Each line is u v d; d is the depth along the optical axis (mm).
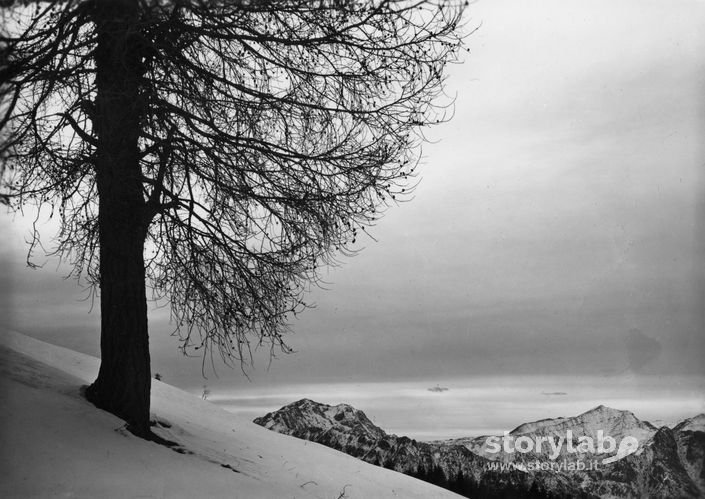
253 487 9688
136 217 10539
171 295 11023
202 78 9984
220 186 10211
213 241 10641
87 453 8797
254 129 10070
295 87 10281
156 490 8312
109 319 10625
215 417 15680
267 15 9758
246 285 10734
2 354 11984
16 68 8805
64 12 8945
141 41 9383
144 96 9305
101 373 10688
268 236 10500
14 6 8367
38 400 9961
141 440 10031
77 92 9219
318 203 10195
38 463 8148
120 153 9602
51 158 9750
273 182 10234
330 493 11281
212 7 8664
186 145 10453
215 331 10703
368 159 10102
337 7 9211
